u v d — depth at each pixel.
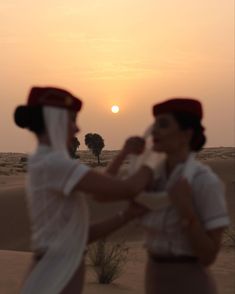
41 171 3.85
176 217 3.74
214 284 3.88
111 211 31.58
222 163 61.16
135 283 11.38
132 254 16.39
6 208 31.70
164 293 3.81
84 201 4.02
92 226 4.15
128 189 3.74
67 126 4.00
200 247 3.63
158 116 3.90
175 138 3.86
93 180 3.75
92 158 124.88
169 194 3.65
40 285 3.87
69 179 3.77
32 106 3.98
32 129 4.01
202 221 3.73
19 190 36.34
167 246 3.78
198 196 3.71
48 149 3.95
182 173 3.74
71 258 3.90
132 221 4.33
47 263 3.88
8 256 13.44
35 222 3.95
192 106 3.85
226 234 18.98
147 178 3.81
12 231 29.42
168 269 3.79
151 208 3.82
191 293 3.75
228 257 15.54
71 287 3.91
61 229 3.88
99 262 11.98
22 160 113.31
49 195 3.86
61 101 3.96
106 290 10.23
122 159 4.13
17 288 9.70
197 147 3.96
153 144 3.98
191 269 3.76
